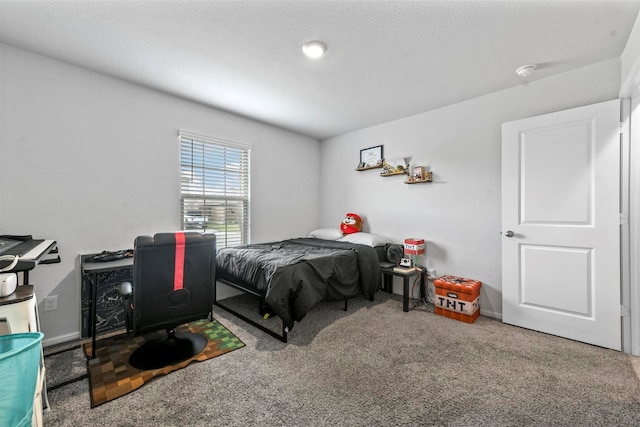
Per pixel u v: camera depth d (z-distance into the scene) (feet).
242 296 10.82
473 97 9.11
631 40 5.80
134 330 5.52
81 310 7.19
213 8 5.06
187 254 5.83
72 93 7.10
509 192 8.05
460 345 6.84
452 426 4.25
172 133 8.98
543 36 5.90
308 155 13.96
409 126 10.92
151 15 5.26
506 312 8.15
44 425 4.25
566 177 7.17
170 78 7.84
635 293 6.34
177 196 9.11
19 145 6.40
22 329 3.95
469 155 9.28
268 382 5.36
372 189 12.25
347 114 10.75
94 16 5.29
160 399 4.87
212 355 6.32
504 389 5.13
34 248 5.03
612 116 6.55
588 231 6.88
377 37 5.93
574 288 7.07
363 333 7.53
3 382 2.49
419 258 10.56
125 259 6.88
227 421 4.37
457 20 5.39
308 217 13.96
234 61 6.93
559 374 5.58
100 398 4.84
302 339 7.16
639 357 6.21
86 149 7.32
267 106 9.91
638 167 6.29
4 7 5.01
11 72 6.30
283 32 5.77
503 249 8.19
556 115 7.29
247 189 11.43
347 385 5.27
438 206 10.07
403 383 5.33
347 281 8.70
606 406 4.66
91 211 7.41
